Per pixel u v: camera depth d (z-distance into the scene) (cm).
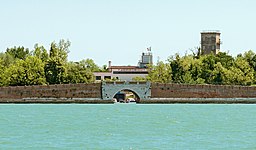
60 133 12950
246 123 16062
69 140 11650
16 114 19462
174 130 13762
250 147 10744
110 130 13700
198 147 10725
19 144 11038
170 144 11112
